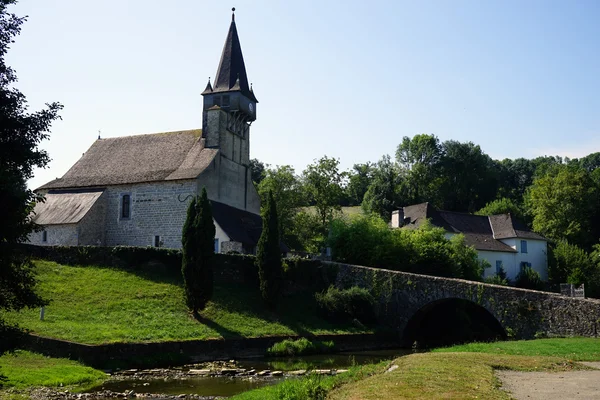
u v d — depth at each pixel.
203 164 49.94
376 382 16.92
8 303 15.66
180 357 29.59
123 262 40.94
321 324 39.25
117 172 52.75
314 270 45.38
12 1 15.56
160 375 25.55
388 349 37.94
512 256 66.06
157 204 49.31
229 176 53.09
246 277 42.75
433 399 14.44
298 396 16.64
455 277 49.81
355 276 44.12
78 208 49.69
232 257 42.72
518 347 27.20
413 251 50.22
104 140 57.69
